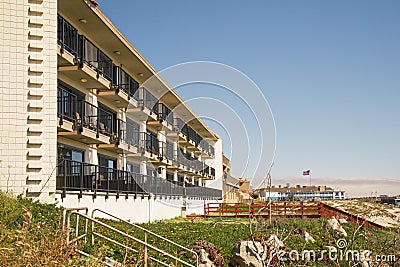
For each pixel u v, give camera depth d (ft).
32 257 22.45
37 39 50.85
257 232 44.78
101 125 85.30
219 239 55.06
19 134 49.01
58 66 70.18
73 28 72.74
